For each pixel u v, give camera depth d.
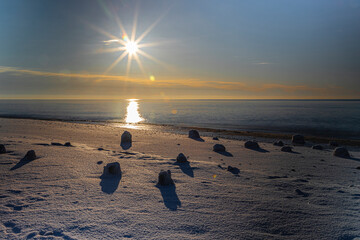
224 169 9.24
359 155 14.57
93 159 9.92
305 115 65.50
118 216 4.66
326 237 4.03
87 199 5.54
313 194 6.35
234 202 5.60
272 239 3.95
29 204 5.13
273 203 5.59
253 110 99.88
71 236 3.86
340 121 46.31
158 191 6.29
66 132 21.25
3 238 3.76
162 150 14.09
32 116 53.47
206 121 45.47
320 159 12.31
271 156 12.95
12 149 11.00
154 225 4.34
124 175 7.82
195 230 4.20
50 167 8.34
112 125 35.22
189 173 8.39
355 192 6.54
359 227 4.39
